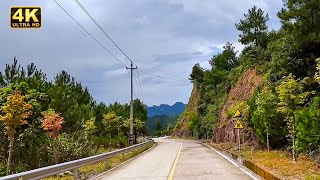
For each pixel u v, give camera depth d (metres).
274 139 24.69
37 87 27.91
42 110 26.59
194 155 27.44
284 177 12.29
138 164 21.30
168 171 16.50
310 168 14.55
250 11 55.81
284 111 18.59
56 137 24.72
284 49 26.83
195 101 114.25
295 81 18.61
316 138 16.55
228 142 44.38
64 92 33.22
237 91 51.00
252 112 28.47
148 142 45.88
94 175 16.84
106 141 41.09
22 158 22.67
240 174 14.61
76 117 31.72
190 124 88.50
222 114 56.56
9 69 26.50
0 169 19.97
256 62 44.94
